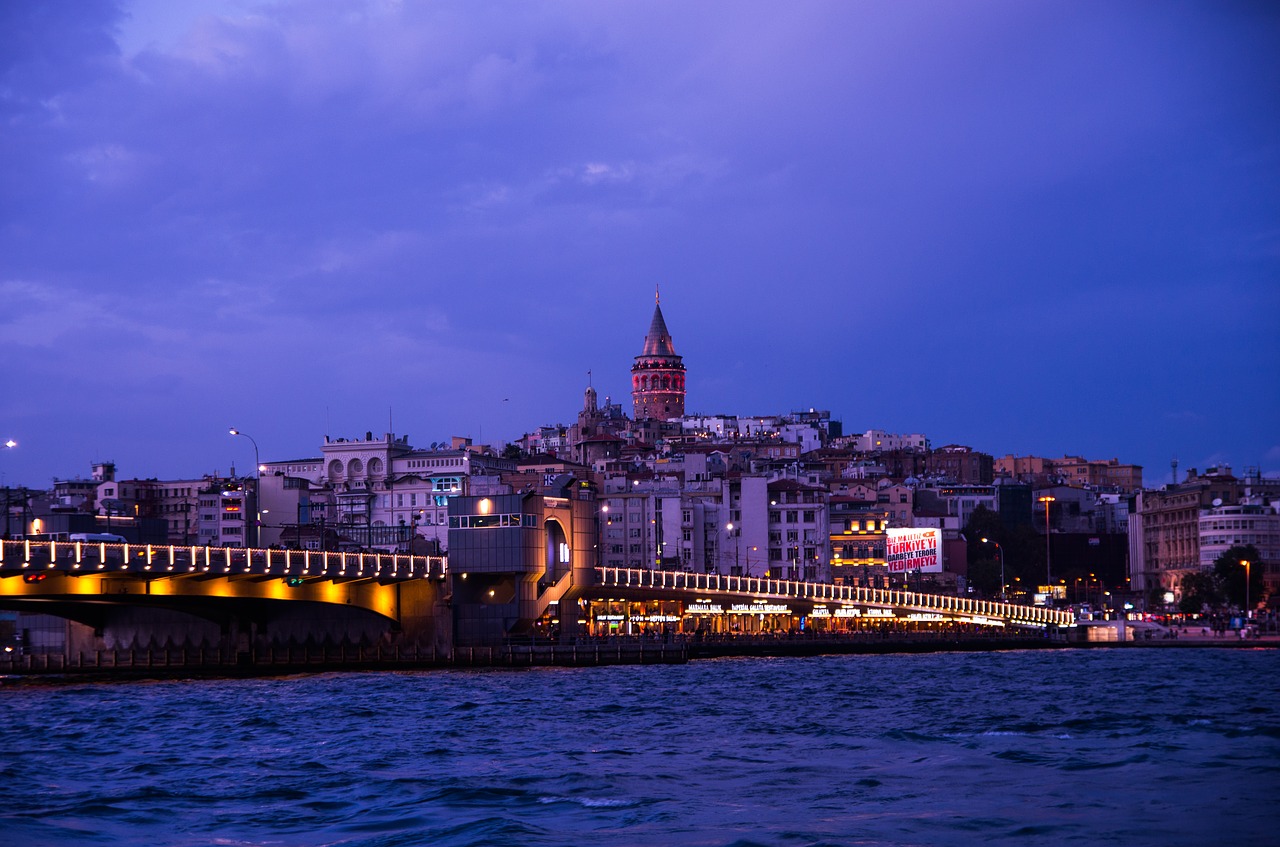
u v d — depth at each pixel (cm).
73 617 18712
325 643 18162
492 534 17875
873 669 17012
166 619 18762
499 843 5850
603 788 7131
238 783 7412
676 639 19412
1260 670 16662
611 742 9081
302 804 6775
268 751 8756
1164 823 6162
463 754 8506
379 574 17012
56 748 8988
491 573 17862
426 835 6025
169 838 6044
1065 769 7650
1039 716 10500
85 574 14250
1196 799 6700
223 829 6216
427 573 17675
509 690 13488
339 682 14975
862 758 8175
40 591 14200
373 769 7906
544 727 9981
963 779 7338
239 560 15500
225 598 16388
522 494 17900
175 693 13425
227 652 18175
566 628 19100
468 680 15100
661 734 9512
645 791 7044
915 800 6750
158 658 18088
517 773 7675
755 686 13925
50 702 12419
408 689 13725
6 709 11712
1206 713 10694
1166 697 12344
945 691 13188
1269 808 6475
